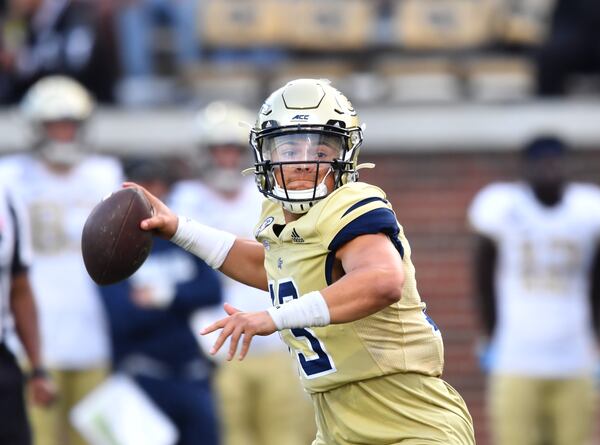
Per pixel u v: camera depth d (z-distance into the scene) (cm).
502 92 3453
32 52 3312
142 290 2386
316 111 1345
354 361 1371
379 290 1259
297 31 3403
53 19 3312
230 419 2555
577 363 2597
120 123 3241
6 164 2608
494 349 2667
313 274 1345
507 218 2619
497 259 2653
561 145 2625
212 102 3275
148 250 1448
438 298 3175
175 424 2411
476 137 3200
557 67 3319
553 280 2598
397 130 3212
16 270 2039
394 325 1371
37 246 2547
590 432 2808
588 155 3191
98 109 3241
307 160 1341
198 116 2833
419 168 3212
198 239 1483
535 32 3450
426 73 3394
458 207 3197
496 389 2634
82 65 3297
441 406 1398
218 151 2595
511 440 2600
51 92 2608
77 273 2555
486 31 3412
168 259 2405
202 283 2400
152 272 2395
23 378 1959
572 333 2597
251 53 3397
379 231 1311
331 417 1423
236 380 2553
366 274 1264
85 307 2552
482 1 3406
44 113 2577
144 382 2386
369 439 1391
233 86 3397
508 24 3428
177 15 3406
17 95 3331
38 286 2541
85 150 2780
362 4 3412
